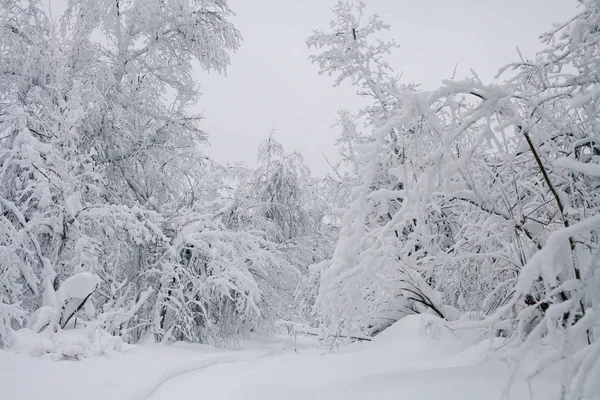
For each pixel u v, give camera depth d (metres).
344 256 4.52
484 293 6.27
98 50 15.38
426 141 4.40
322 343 7.64
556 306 2.77
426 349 5.45
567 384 2.53
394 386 3.70
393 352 5.66
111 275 12.19
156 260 12.90
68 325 8.48
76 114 10.91
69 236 10.58
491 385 3.46
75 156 11.15
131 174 14.95
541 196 5.38
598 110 4.49
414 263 7.09
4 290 8.78
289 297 14.70
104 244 12.01
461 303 7.03
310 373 4.84
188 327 11.42
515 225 4.98
